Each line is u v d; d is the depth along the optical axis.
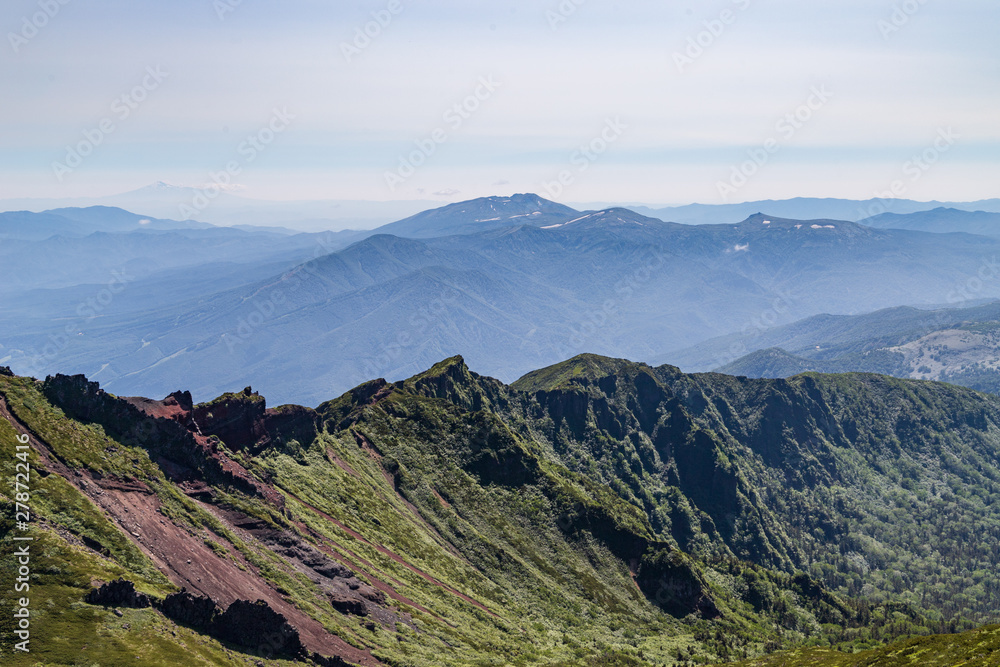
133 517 117.00
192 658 89.88
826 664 155.00
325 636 120.81
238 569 123.69
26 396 124.56
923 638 130.50
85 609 89.38
